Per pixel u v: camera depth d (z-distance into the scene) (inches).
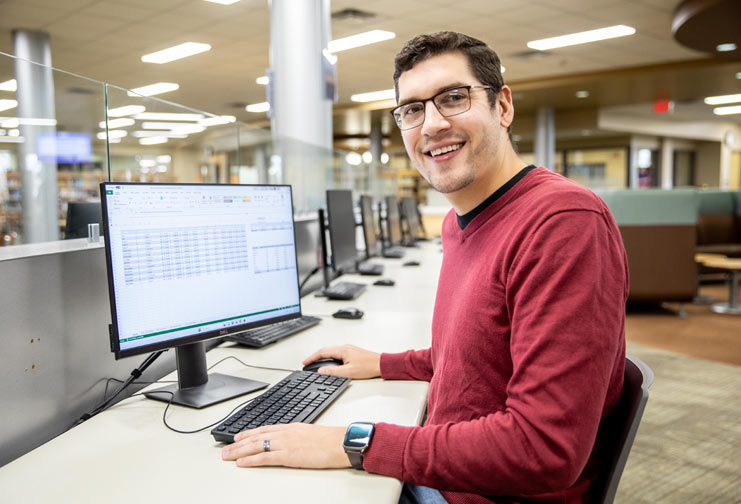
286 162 150.3
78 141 172.4
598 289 28.8
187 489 30.7
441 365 37.2
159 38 245.3
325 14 156.7
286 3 152.2
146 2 201.6
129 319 40.5
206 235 46.7
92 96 66.8
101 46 256.4
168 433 38.4
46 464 34.0
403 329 69.6
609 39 260.2
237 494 30.1
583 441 27.8
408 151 40.5
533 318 29.4
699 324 173.9
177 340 43.8
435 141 37.2
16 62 71.2
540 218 31.4
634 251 183.6
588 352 28.1
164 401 44.4
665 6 216.2
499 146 37.8
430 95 37.1
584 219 30.0
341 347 53.4
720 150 588.1
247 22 225.0
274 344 62.5
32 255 38.6
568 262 29.0
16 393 37.4
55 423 40.6
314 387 45.3
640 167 527.8
